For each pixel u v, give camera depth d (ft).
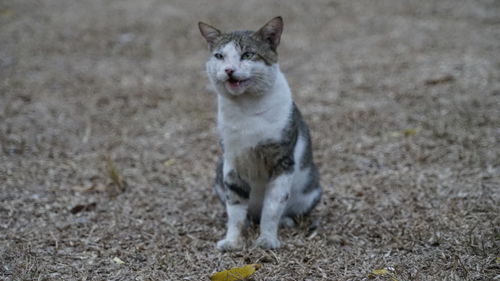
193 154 19.03
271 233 12.35
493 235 11.64
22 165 17.51
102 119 21.74
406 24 31.60
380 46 28.63
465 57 25.62
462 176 15.74
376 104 22.03
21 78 25.39
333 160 18.06
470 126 19.02
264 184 12.87
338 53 28.40
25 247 12.03
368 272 10.73
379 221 13.44
